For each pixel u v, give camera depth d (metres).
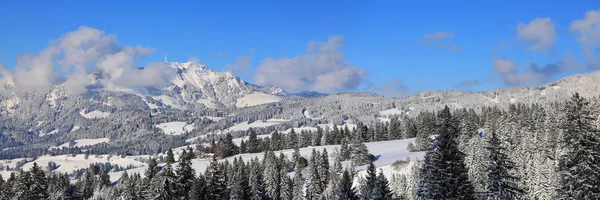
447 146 37.09
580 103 35.12
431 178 37.22
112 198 126.69
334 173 122.88
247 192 91.88
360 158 149.75
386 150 176.50
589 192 33.53
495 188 35.59
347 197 53.84
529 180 71.44
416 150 162.50
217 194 77.56
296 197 112.25
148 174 82.56
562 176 35.22
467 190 36.84
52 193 116.56
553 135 76.62
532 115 147.50
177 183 62.16
